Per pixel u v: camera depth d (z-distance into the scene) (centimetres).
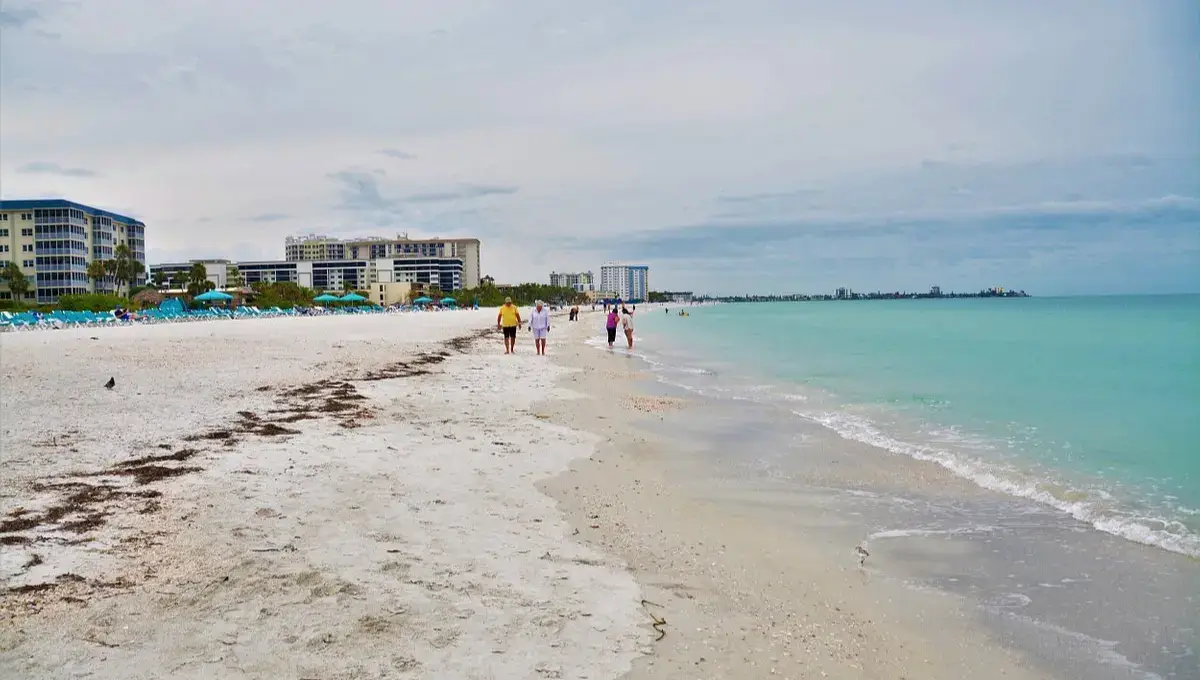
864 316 8594
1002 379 1950
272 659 421
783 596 568
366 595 517
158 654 422
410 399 1552
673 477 948
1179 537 695
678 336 4809
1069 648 488
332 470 880
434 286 18750
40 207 10756
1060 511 787
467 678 412
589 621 500
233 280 19762
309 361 2359
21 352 2414
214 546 603
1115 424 1269
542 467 970
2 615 467
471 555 615
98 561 564
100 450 939
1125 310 9156
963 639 500
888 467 996
